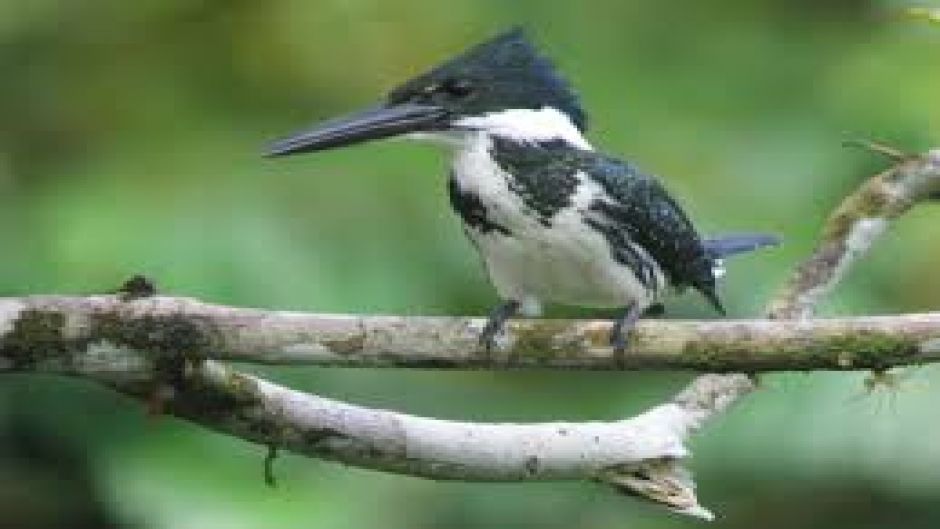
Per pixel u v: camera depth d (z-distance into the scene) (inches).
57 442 501.4
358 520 477.7
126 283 287.9
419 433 301.9
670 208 359.9
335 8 518.0
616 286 354.9
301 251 478.0
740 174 506.9
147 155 494.6
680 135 512.4
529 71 357.1
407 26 518.0
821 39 540.1
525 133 351.6
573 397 505.7
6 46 521.3
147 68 522.0
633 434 310.3
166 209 476.4
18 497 506.9
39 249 471.5
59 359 284.7
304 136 352.8
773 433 488.7
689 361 289.9
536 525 504.1
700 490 497.7
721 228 494.9
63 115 514.6
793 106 523.5
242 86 517.3
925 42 522.6
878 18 529.3
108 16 524.4
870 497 521.0
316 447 300.4
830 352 286.2
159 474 475.2
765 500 513.7
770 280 486.6
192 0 524.4
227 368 293.7
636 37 535.5
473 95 352.8
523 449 305.0
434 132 353.4
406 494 490.0
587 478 309.4
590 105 516.1
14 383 495.2
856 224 344.2
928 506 524.4
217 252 471.8
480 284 485.1
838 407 485.7
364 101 514.0
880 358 285.7
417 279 484.4
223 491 473.1
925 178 344.2
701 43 537.0
